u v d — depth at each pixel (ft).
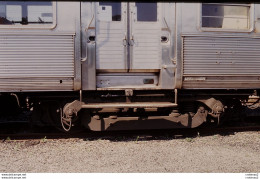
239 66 18.19
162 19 17.35
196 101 19.22
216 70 17.90
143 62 17.38
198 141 18.12
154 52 17.43
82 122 17.74
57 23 16.49
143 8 17.29
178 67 17.46
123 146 17.01
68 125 18.16
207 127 20.63
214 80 17.95
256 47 18.38
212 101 18.66
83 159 14.90
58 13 16.48
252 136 19.21
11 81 16.30
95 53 16.92
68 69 16.61
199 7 17.61
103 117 18.16
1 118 23.63
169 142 17.85
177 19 17.42
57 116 18.71
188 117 18.70
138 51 17.33
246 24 18.53
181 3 17.46
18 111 19.67
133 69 17.34
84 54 16.81
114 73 17.47
